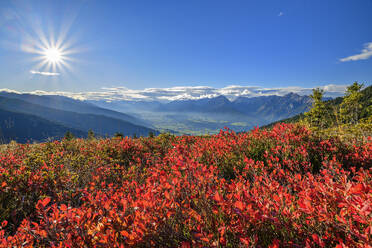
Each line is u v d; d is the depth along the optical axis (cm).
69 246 182
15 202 332
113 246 178
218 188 258
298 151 464
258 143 604
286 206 200
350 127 767
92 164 555
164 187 242
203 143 648
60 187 392
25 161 535
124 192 346
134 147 794
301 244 171
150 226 187
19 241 205
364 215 125
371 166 392
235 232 181
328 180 191
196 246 164
